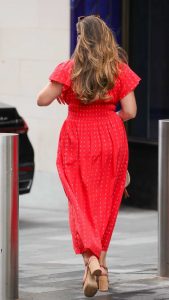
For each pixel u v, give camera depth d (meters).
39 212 18.88
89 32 9.40
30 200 19.62
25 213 18.75
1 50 20.05
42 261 12.78
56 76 9.45
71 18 18.50
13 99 19.94
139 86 18.98
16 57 19.78
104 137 9.50
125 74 9.53
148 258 13.06
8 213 9.35
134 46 18.98
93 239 9.19
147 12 18.73
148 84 18.86
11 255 9.42
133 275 11.03
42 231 16.31
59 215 18.52
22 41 19.64
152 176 18.64
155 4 18.55
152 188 18.69
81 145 9.49
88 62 9.32
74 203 9.35
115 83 9.48
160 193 10.64
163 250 10.71
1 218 9.33
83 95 9.34
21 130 16.42
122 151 9.60
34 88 19.48
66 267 12.11
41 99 9.61
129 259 12.95
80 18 9.73
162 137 10.54
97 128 9.51
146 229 16.56
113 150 9.52
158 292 9.81
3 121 16.11
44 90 9.58
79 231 9.23
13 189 9.37
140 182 18.91
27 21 19.48
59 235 15.81
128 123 19.16
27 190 16.67
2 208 9.31
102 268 9.76
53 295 9.68
